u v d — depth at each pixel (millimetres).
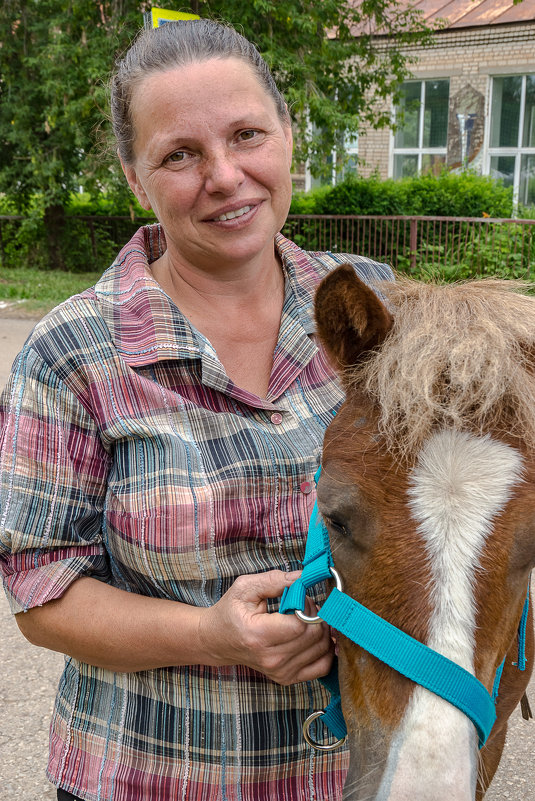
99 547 1316
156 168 1347
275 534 1272
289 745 1286
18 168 12141
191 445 1255
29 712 2750
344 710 1163
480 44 13406
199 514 1226
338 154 10719
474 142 14000
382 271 1723
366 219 10109
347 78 10609
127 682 1305
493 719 1083
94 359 1275
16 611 1264
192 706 1268
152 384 1274
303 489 1291
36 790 2406
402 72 10812
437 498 1079
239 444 1269
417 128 14625
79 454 1269
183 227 1361
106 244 13000
